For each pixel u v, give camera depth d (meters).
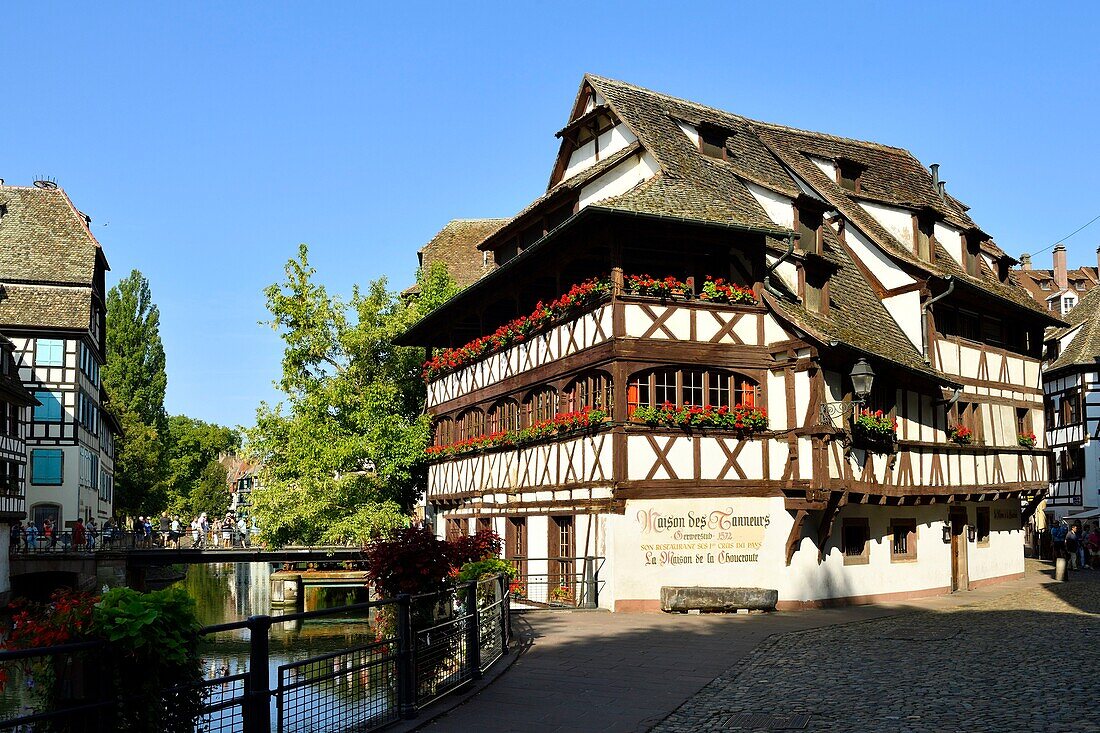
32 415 45.16
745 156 26.31
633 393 20.52
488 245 29.89
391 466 33.47
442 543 13.08
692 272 21.38
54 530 42.28
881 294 25.84
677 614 19.72
